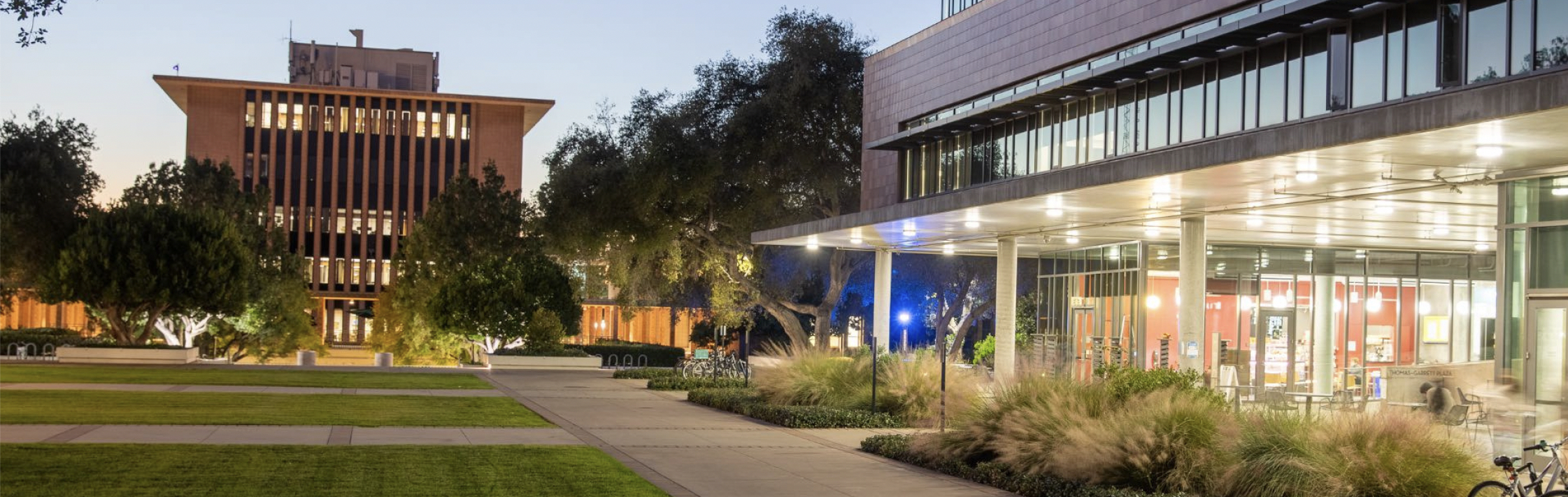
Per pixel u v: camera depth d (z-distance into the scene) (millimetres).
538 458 14664
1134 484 12836
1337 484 11375
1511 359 14516
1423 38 18719
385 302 57031
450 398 24672
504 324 42125
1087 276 30625
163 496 10969
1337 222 22359
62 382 25922
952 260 53031
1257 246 27531
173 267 37562
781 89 47375
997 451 14578
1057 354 20469
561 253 49188
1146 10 24047
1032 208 20875
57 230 41406
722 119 48500
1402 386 20406
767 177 48719
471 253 48312
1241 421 13102
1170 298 27562
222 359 51438
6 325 77250
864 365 23391
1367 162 14188
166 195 44531
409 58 95125
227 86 84750
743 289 51219
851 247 33000
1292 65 21047
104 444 14586
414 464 13734
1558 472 10398
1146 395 14828
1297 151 13453
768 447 17000
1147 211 20734
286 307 49562
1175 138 23781
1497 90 10969
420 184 87188
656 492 12195
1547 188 14188
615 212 47625
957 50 31562
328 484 12047
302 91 85938
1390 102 19188
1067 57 26547
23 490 11086
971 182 31172
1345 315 28203
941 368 21156
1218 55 22500
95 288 37094
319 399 23250
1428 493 11297
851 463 15281
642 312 75688
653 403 24953
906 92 34375
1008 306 27484
